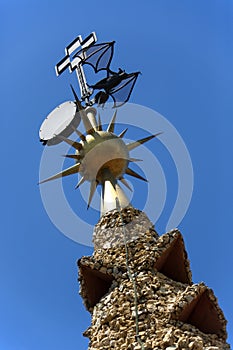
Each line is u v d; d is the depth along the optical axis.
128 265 22.89
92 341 21.27
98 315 21.80
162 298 21.44
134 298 21.39
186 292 21.02
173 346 19.41
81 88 31.14
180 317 20.67
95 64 31.06
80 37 34.84
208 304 21.08
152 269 22.78
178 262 23.47
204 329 21.05
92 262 23.20
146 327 20.38
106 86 29.94
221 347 20.41
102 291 23.34
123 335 20.52
